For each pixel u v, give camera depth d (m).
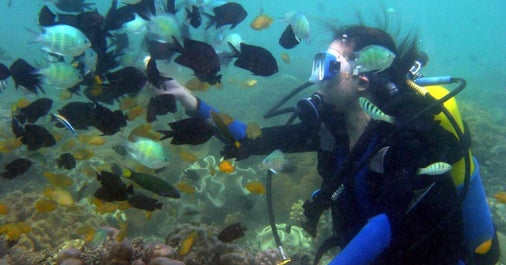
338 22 3.04
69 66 2.80
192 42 2.10
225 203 6.52
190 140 2.27
